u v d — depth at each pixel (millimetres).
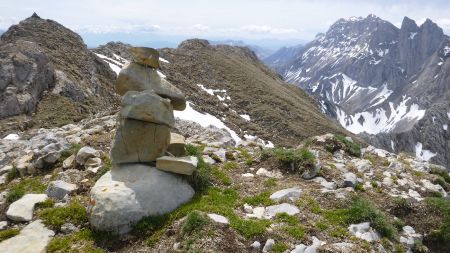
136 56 13781
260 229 11219
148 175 12938
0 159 19562
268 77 181250
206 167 14836
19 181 16219
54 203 13359
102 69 88125
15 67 58094
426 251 12617
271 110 119812
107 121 25078
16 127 48906
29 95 56375
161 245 10953
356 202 13273
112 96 79688
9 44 64000
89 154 16266
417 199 14906
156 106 13352
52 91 62219
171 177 13125
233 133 86125
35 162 16719
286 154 16516
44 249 11125
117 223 11500
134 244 11227
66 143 18047
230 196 13578
